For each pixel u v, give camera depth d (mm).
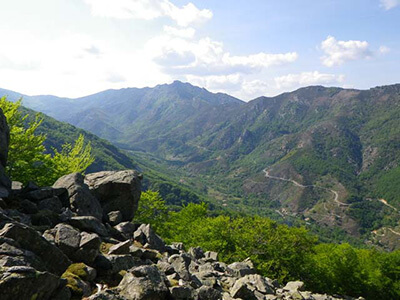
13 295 7535
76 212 19406
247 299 16484
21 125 34844
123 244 15617
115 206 25609
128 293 11086
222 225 52719
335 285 60562
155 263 17281
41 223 15648
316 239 54344
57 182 21734
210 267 19938
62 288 9766
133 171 28188
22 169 33812
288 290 21641
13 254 8867
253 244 50500
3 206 15609
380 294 69000
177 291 12586
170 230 59625
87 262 12750
